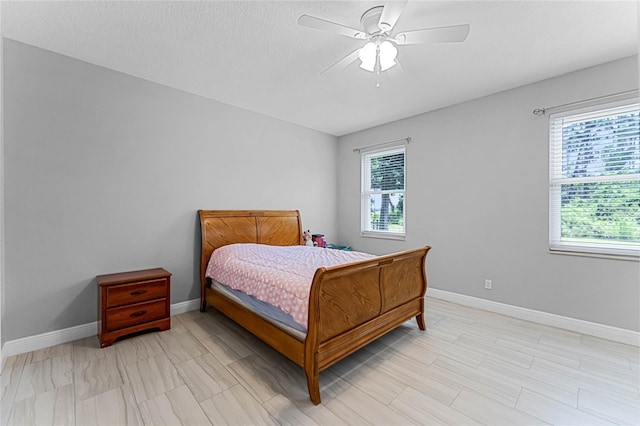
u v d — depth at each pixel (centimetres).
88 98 249
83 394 172
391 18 160
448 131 347
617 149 245
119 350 227
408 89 299
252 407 164
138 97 277
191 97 314
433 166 362
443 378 191
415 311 264
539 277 282
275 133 397
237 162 357
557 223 277
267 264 254
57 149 234
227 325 280
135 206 277
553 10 179
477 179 323
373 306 215
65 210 239
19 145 218
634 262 234
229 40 214
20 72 218
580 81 256
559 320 270
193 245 320
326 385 184
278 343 197
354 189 467
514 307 297
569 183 268
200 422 152
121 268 269
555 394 174
